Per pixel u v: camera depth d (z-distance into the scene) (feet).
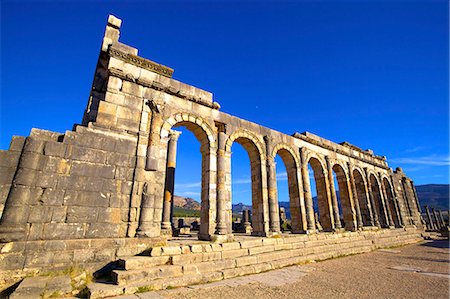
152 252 32.17
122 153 37.63
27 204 29.25
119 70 41.09
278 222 56.13
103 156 35.94
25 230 28.48
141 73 44.60
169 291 26.99
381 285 29.58
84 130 35.65
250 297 25.02
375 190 97.66
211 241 42.37
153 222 36.96
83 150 34.68
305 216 64.13
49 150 32.27
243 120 58.54
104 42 43.65
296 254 47.24
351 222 78.48
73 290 25.93
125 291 25.72
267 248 44.70
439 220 202.80
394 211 102.42
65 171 32.63
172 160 59.57
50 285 24.64
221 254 37.52
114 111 39.06
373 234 73.51
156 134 41.65
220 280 32.60
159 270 29.53
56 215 30.66
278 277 34.17
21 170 29.78
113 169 36.22
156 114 42.70
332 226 71.00
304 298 24.71
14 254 27.32
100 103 38.27
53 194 31.09
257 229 55.11
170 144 60.23
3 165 29.50
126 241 33.99
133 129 39.86
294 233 63.77
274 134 64.85
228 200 49.24
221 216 46.09
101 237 32.81
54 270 28.71
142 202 36.96
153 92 44.42
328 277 34.04
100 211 33.65
